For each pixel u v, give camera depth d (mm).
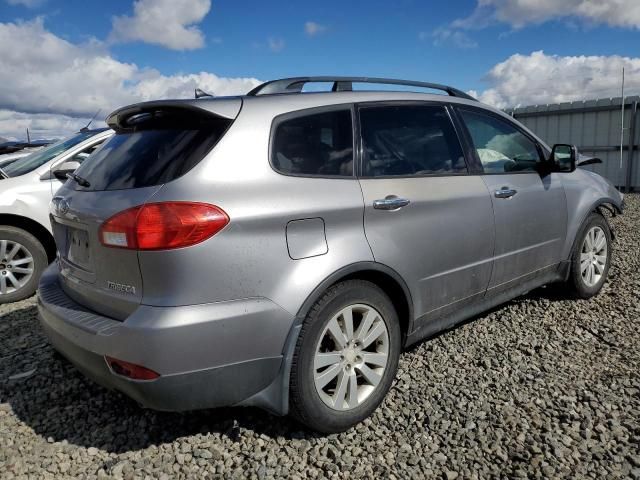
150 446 2559
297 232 2410
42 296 2838
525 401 2869
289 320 2355
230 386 2285
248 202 2295
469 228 3193
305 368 2422
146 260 2162
